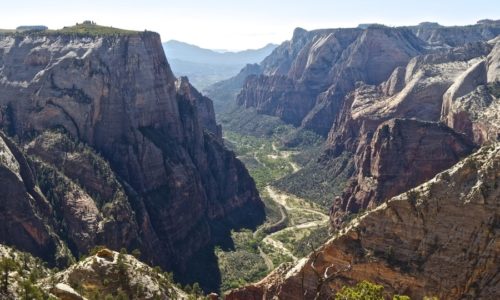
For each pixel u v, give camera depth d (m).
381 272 79.06
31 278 69.56
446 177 79.81
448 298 73.31
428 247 77.12
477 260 73.12
